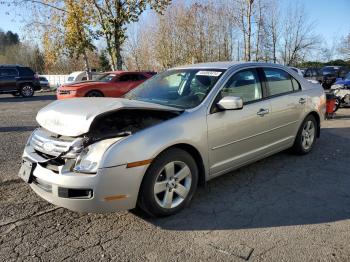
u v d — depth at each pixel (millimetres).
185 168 3904
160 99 4516
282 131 5312
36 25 22938
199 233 3510
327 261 3016
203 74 4656
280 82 5398
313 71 24734
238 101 4105
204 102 4172
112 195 3340
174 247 3264
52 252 3199
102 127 3750
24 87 20812
